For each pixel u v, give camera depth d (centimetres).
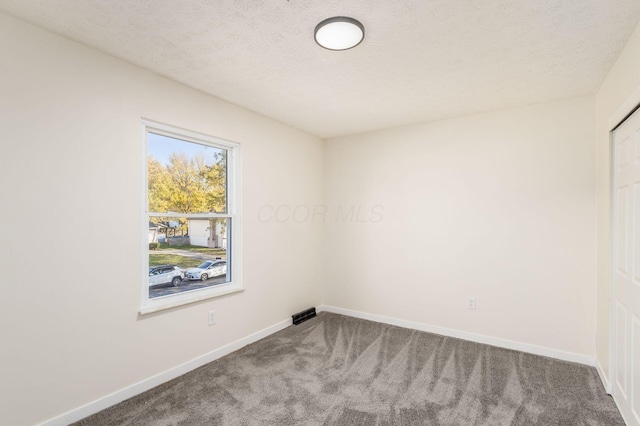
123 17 178
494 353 304
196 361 276
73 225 204
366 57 221
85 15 177
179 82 266
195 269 288
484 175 330
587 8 165
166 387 244
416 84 264
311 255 424
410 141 376
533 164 306
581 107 285
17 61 181
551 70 237
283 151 377
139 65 237
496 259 323
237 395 233
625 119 206
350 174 422
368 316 407
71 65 203
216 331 296
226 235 318
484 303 329
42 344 190
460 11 168
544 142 301
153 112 248
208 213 300
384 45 204
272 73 247
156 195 258
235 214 322
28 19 181
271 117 355
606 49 206
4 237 177
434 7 165
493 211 325
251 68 240
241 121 323
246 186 330
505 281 319
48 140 193
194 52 217
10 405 178
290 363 284
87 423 201
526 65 229
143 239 247
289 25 184
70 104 203
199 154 292
